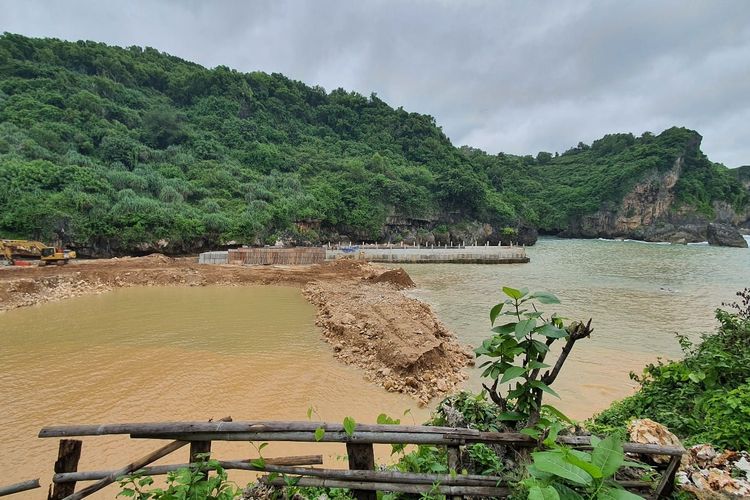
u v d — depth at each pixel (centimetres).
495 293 2178
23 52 6612
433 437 276
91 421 729
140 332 1334
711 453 332
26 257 2706
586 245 6644
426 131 9581
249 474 543
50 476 572
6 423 721
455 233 6525
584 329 277
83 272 2336
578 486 225
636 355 1114
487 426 359
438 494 263
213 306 1795
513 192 9456
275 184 5784
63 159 4428
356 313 1419
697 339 1273
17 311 1672
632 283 2489
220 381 909
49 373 961
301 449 605
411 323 1234
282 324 1452
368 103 10094
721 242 6131
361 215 5747
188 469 259
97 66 7225
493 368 311
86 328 1386
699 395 461
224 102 7638
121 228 3659
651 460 313
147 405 790
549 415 380
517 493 250
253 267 3042
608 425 461
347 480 273
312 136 8438
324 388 871
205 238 4081
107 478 262
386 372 921
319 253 3562
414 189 6519
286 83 9481
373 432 277
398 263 3897
